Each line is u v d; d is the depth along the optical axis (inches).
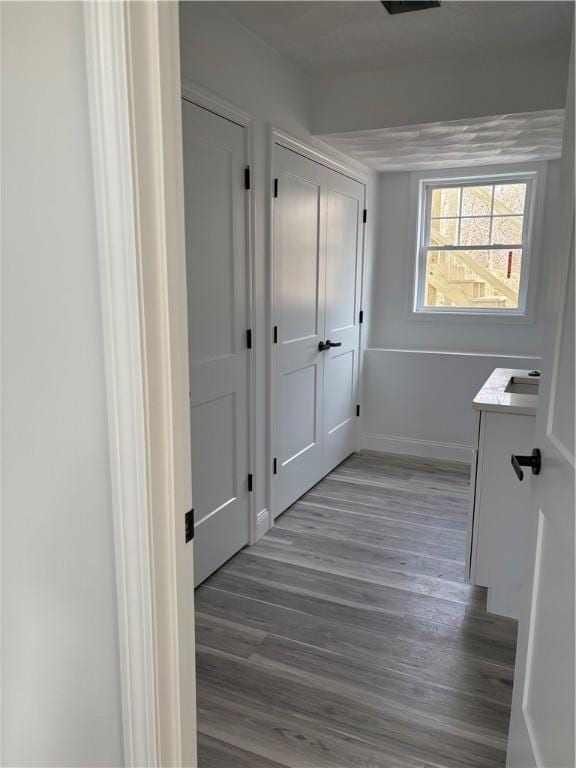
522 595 55.3
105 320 35.1
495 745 65.2
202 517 97.3
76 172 33.2
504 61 105.1
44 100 31.3
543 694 46.8
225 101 90.7
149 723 40.3
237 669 77.4
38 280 32.3
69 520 36.1
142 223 33.6
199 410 93.6
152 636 38.9
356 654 80.7
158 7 32.8
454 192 164.4
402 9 87.1
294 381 127.0
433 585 99.0
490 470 87.2
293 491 132.2
